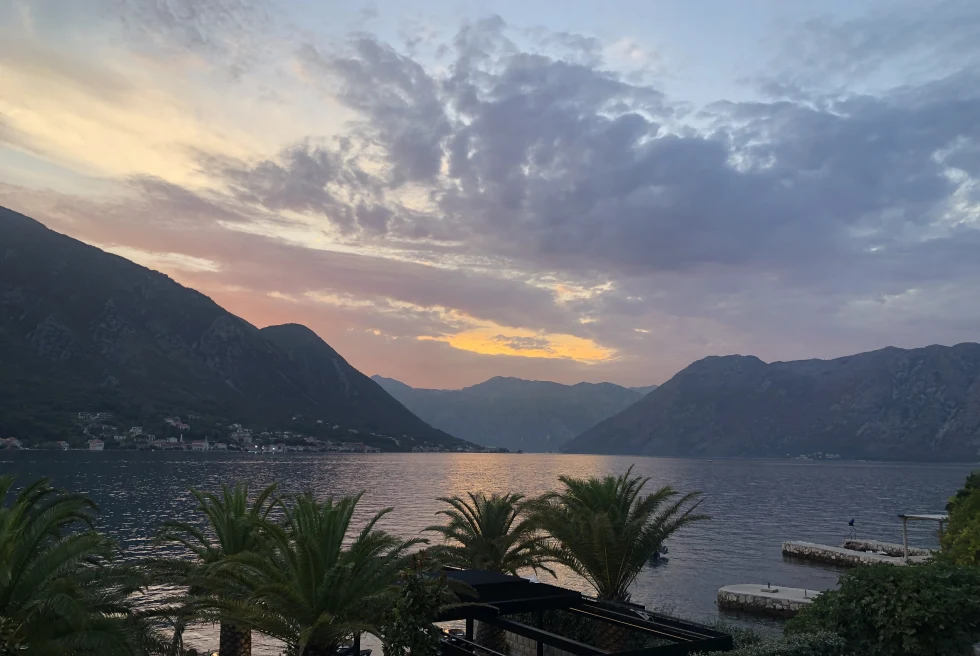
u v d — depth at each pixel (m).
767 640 14.52
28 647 14.54
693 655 12.91
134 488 152.25
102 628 15.23
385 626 16.16
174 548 64.88
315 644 17.20
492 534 27.62
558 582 54.34
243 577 17.45
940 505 158.88
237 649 22.27
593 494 25.69
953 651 12.78
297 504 19.00
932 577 13.68
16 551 15.48
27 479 158.62
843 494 195.62
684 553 81.88
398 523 100.94
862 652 13.66
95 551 17.33
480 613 16.80
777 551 83.81
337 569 16.70
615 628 20.23
